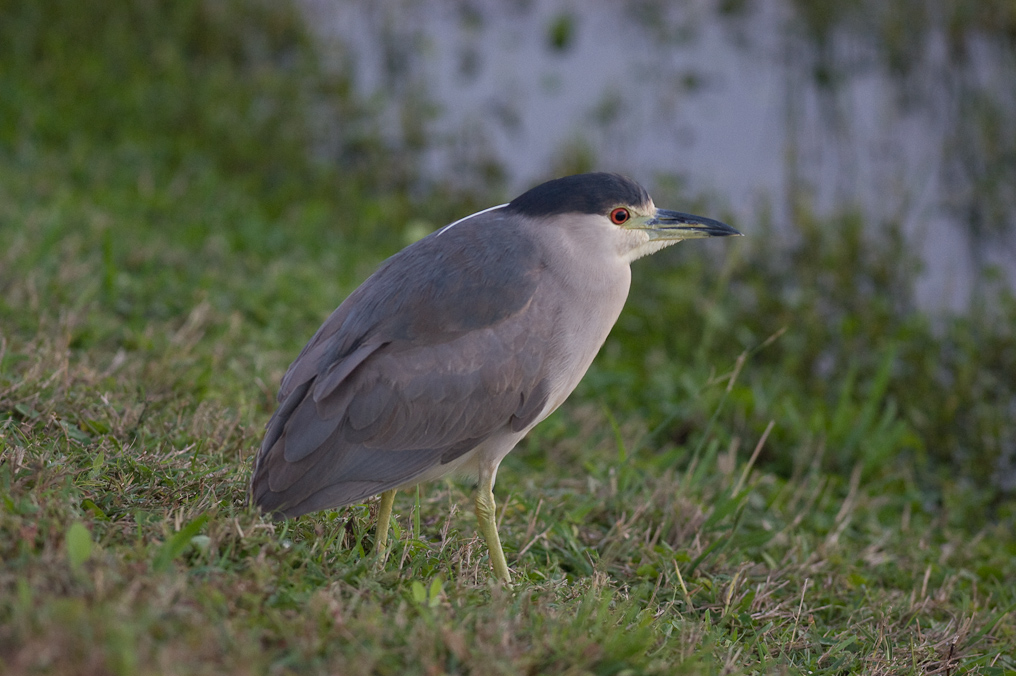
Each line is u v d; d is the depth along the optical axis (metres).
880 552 9.32
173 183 15.30
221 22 19.89
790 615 7.55
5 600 4.79
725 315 14.07
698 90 19.17
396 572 6.20
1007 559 9.57
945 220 16.34
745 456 11.30
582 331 7.38
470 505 8.52
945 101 18.58
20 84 17.09
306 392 6.75
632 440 10.99
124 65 18.47
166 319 10.95
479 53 20.31
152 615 4.87
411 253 7.25
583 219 7.43
